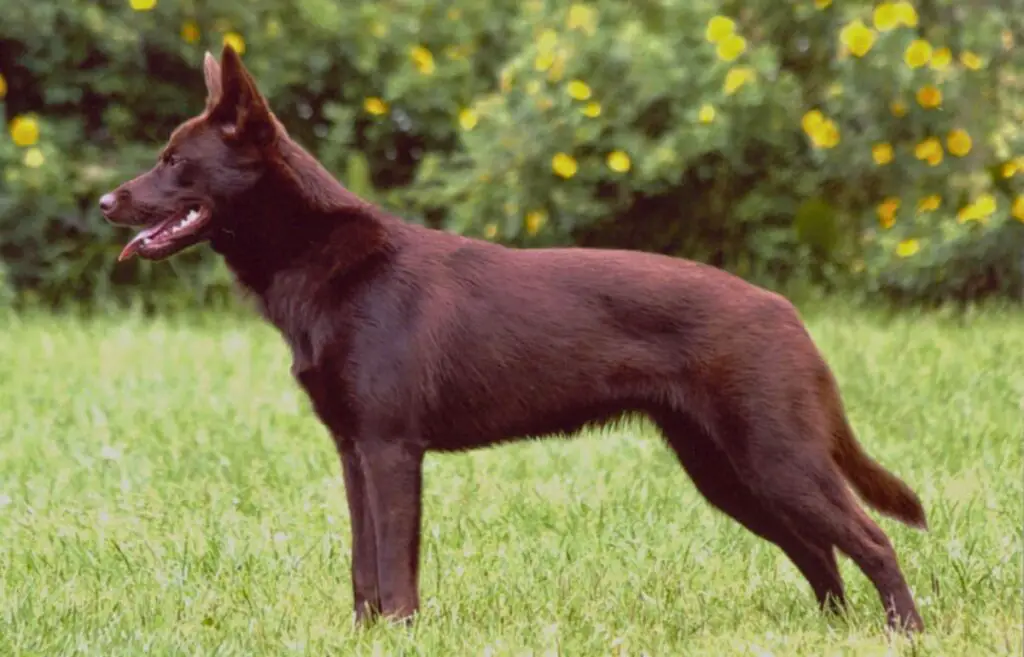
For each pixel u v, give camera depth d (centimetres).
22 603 938
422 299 903
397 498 893
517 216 2103
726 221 2220
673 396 895
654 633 889
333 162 2278
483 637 879
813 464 877
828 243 2189
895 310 2170
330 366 902
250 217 925
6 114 2259
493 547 1100
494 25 2362
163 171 933
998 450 1345
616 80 2116
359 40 2322
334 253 911
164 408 1551
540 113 2097
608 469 1324
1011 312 2089
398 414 893
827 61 2197
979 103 2139
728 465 956
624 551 1086
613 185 2161
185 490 1252
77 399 1592
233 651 842
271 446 1394
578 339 901
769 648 851
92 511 1200
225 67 923
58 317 2153
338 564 1061
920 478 1261
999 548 1062
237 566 1034
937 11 2197
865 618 927
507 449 1406
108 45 2195
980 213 1986
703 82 2102
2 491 1264
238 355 1830
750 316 891
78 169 2191
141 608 933
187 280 2241
